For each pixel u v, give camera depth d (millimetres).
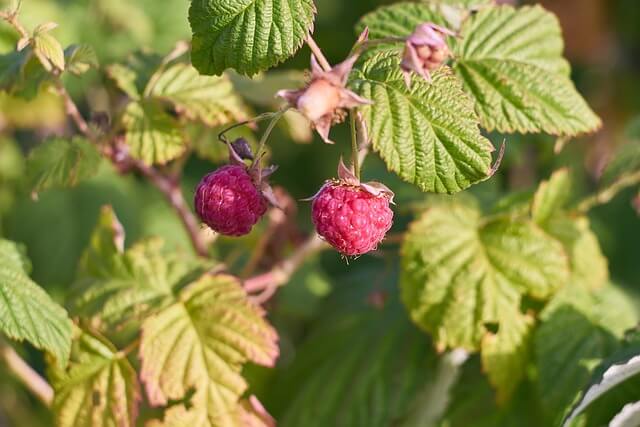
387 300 640
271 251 646
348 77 518
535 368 594
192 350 554
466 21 570
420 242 581
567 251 599
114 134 579
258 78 620
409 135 511
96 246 584
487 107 553
